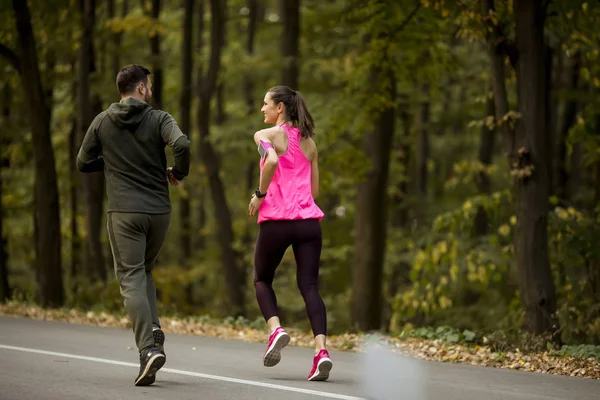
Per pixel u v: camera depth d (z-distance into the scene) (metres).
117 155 6.30
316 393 5.97
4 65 17.05
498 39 10.79
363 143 19.36
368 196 18.95
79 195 25.50
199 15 25.45
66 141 24.50
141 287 6.18
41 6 16.56
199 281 27.94
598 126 16.20
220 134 22.91
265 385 6.27
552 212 12.75
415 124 25.77
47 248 15.82
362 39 18.16
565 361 7.96
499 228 14.07
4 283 17.92
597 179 15.49
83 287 18.50
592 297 12.67
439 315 18.58
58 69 21.92
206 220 33.28
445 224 14.69
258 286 6.71
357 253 19.02
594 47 13.73
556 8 11.40
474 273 14.60
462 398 6.04
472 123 11.25
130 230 6.23
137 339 6.11
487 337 9.27
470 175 22.17
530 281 10.71
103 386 6.05
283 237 6.57
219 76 24.28
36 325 9.82
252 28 26.34
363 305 18.89
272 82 24.88
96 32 19.55
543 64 10.77
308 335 10.23
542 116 10.72
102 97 18.83
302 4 20.91
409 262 23.23
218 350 8.31
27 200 22.88
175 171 6.34
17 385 6.02
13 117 19.05
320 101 18.25
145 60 20.55
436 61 15.37
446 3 11.89
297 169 6.65
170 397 5.70
